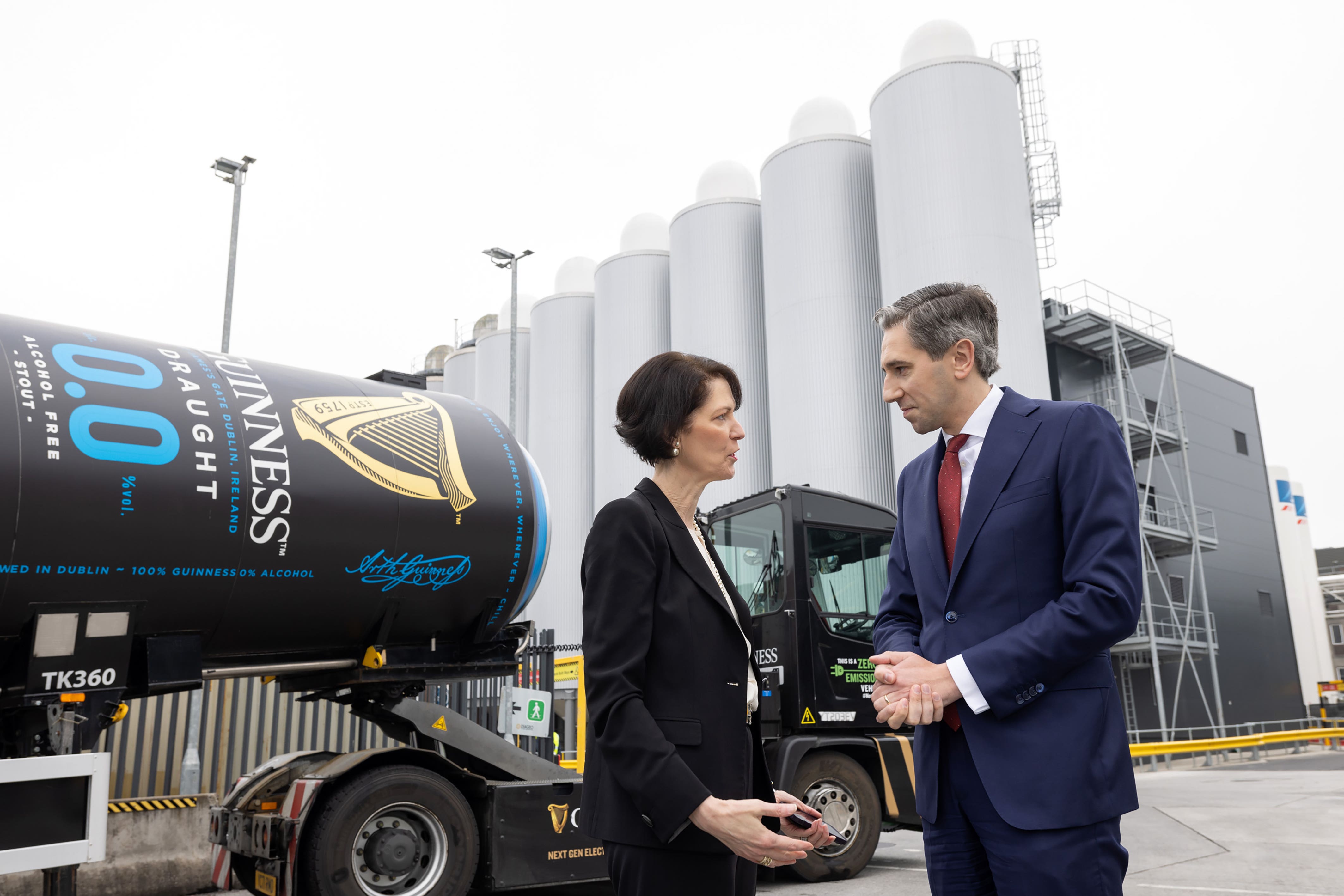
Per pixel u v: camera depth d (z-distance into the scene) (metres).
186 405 4.42
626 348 29.58
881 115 22.39
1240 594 26.56
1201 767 19.41
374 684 5.38
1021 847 1.89
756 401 26.41
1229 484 27.48
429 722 5.52
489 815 5.33
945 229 20.50
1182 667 22.20
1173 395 26.31
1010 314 20.20
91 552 3.99
